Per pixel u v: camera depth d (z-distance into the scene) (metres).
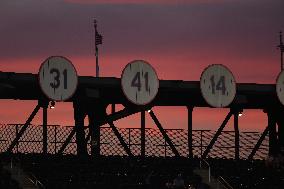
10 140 146.38
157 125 153.12
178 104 154.38
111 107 154.62
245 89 148.12
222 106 144.25
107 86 137.12
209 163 160.38
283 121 164.00
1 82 128.88
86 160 148.25
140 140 155.88
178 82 143.00
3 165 138.38
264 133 163.38
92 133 148.00
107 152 154.38
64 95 131.00
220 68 144.38
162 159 156.38
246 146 165.75
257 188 156.00
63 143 148.38
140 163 153.50
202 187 150.12
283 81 148.88
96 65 151.12
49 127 149.38
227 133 164.12
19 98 138.00
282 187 157.00
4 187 131.25
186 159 156.38
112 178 147.50
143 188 147.12
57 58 130.75
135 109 149.62
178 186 145.62
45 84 129.62
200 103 154.75
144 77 138.38
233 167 160.88
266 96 153.00
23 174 137.00
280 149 163.50
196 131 160.38
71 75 131.62
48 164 145.25
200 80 142.75
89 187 143.00
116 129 148.75
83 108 145.62
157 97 149.38
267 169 162.50
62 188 140.25
